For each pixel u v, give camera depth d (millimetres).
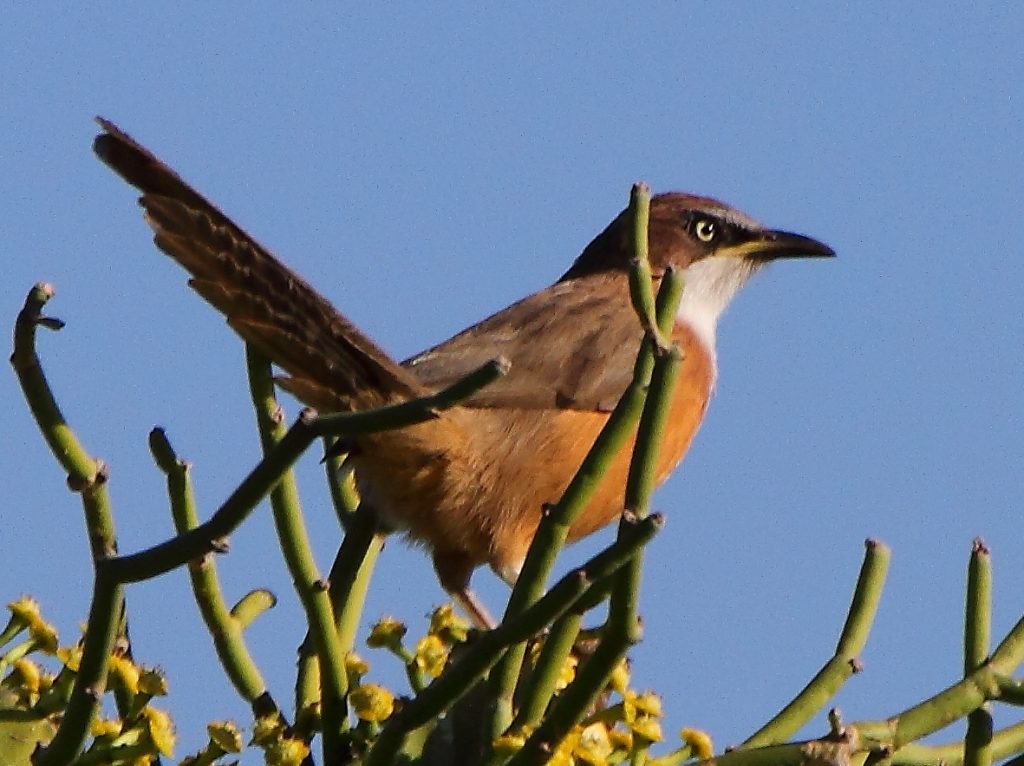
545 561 5258
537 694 5426
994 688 5367
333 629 5848
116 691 5648
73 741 4945
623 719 5430
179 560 4629
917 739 5367
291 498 5805
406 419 4367
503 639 4695
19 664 5551
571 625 5418
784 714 5621
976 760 5570
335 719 5855
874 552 5785
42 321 5254
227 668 6160
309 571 5816
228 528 4570
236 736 5414
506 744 5160
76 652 5426
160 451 5793
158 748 5312
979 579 5523
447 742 5695
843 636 5746
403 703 5824
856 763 5566
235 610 6238
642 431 4793
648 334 5207
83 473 5199
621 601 4633
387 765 5023
